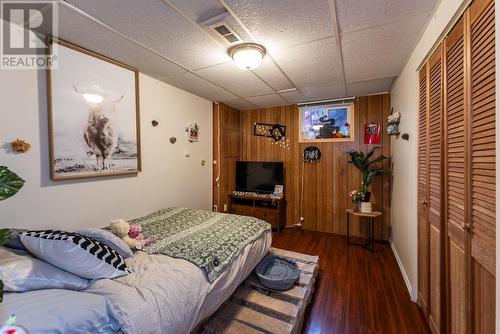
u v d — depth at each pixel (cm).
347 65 238
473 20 107
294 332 154
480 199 102
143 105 260
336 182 379
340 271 252
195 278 137
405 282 228
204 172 369
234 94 347
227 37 184
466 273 113
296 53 211
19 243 125
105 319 97
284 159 416
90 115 205
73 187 195
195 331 150
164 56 218
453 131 129
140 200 258
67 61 188
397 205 281
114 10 149
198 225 221
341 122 373
